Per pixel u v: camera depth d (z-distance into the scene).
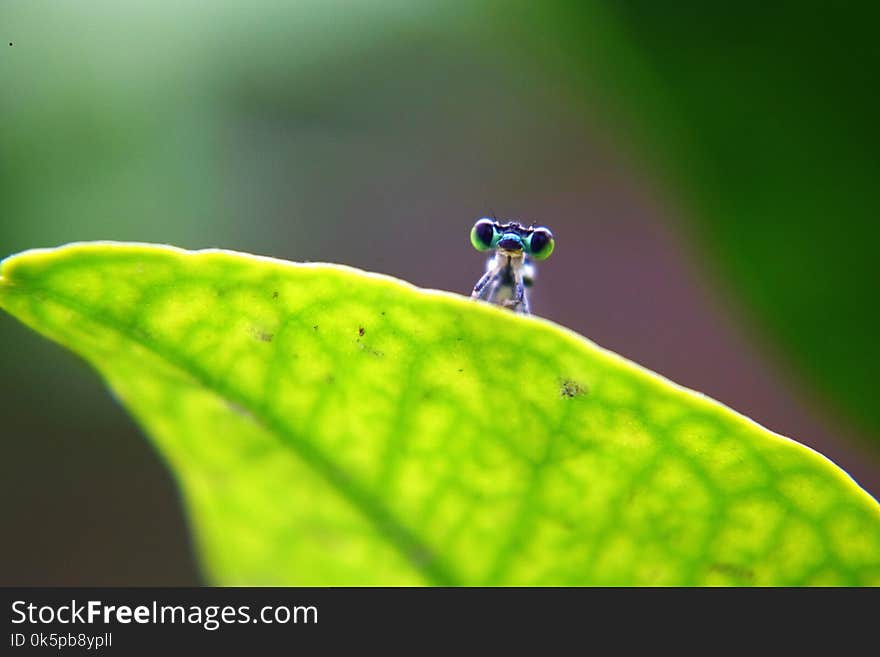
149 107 0.17
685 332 0.17
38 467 0.17
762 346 0.06
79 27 0.16
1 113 0.16
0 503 0.16
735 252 0.06
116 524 0.17
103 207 0.16
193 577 0.16
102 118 0.16
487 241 0.13
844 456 0.12
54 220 0.16
